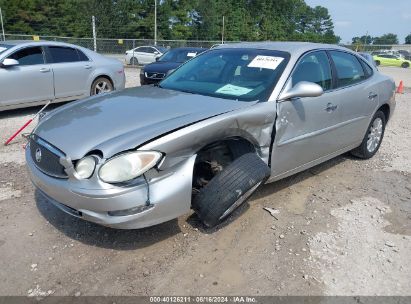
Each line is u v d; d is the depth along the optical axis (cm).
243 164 313
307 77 392
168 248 312
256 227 348
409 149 614
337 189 438
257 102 343
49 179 287
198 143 292
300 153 390
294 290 271
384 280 285
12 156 507
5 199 384
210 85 387
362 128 491
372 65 527
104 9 4816
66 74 796
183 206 290
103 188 262
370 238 338
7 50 712
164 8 5328
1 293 259
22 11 4619
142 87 416
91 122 303
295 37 7512
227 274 285
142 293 263
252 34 6775
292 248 319
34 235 324
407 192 440
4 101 703
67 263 290
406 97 1298
